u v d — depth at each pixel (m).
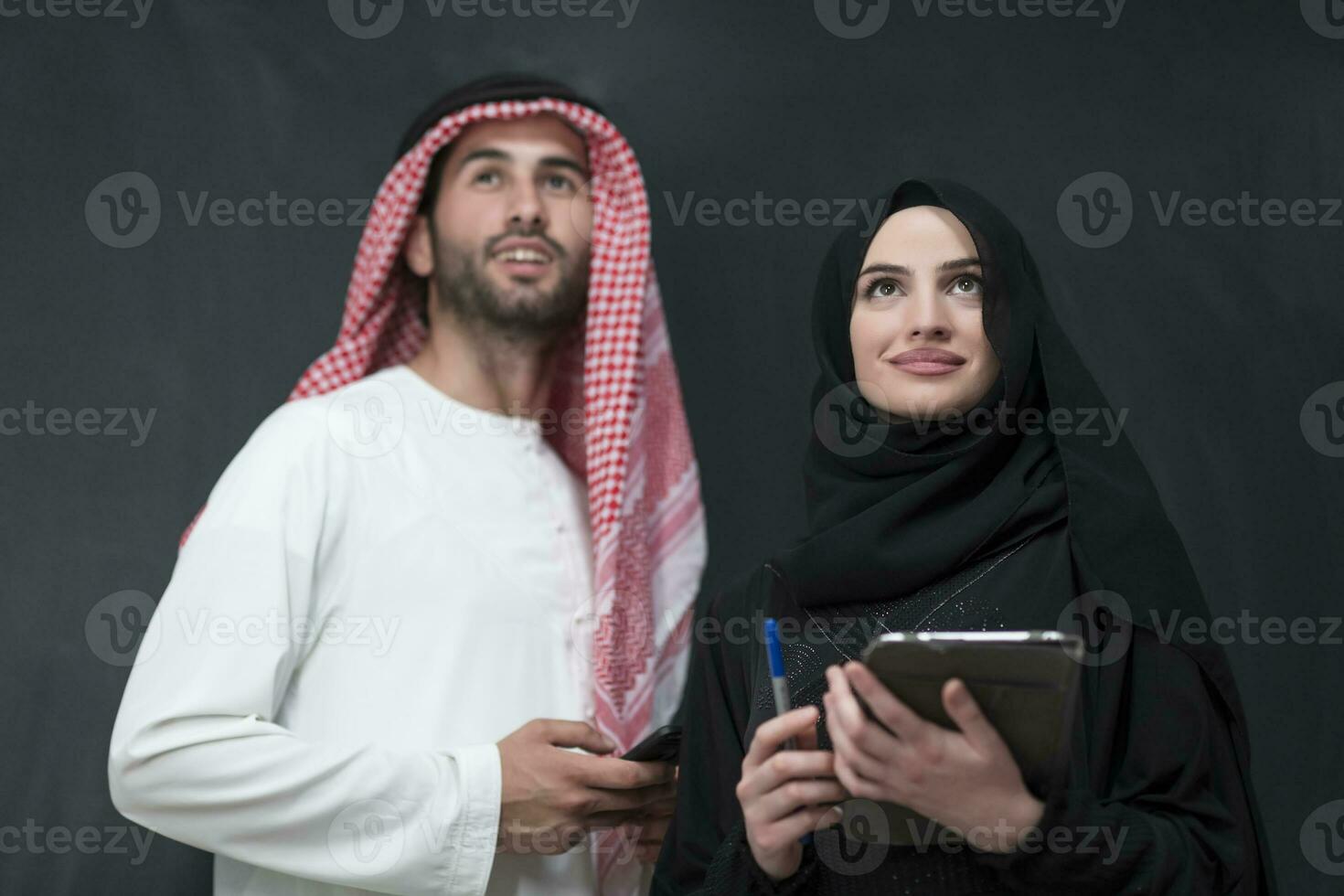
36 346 2.56
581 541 2.21
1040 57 2.69
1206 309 2.57
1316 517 2.48
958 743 1.28
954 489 1.68
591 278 2.29
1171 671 1.53
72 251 2.59
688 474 2.31
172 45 2.68
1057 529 1.62
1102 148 2.64
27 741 2.44
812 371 2.68
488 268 2.20
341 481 2.03
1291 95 2.60
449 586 2.03
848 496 1.74
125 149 2.63
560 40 2.75
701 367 2.71
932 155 2.69
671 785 1.95
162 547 2.53
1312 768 2.42
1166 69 2.65
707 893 1.53
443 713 1.96
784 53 2.75
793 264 2.71
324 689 1.96
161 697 1.85
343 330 2.27
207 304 2.62
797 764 1.38
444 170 2.28
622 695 2.11
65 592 2.49
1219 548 2.49
